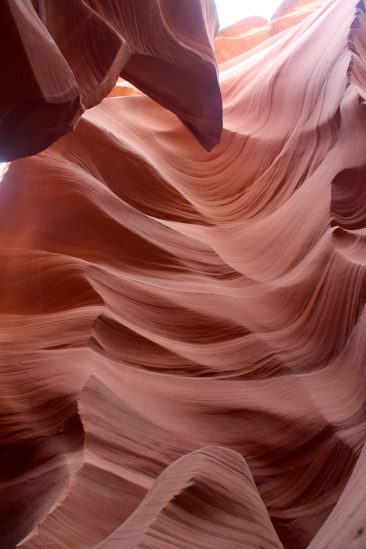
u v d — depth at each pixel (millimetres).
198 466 2811
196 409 5172
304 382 5676
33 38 3340
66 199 6891
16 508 4168
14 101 3346
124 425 4645
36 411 4703
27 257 6324
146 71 7230
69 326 5449
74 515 3812
